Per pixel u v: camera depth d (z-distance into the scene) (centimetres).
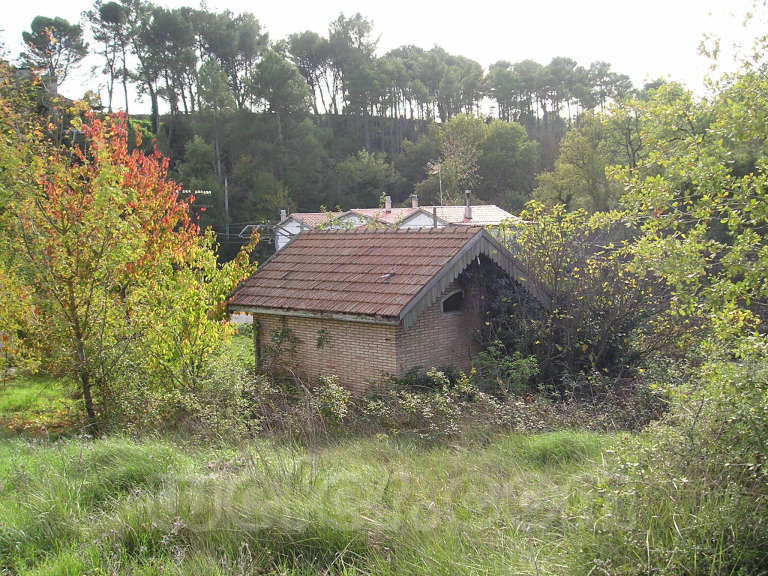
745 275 647
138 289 1425
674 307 759
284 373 1669
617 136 4597
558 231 1560
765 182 648
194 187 5400
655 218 729
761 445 489
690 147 720
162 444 825
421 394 1199
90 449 769
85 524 571
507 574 429
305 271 1727
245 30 7456
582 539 456
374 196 6944
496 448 852
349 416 1160
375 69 8069
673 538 427
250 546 514
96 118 1551
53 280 1195
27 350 1351
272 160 6203
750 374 527
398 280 1488
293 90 6338
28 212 1195
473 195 7075
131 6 6638
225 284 1736
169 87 6675
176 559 491
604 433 960
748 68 736
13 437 1180
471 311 1617
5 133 1320
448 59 9925
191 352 1485
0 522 561
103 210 1224
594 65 9662
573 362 1516
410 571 455
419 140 7775
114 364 1253
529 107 10062
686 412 579
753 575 411
